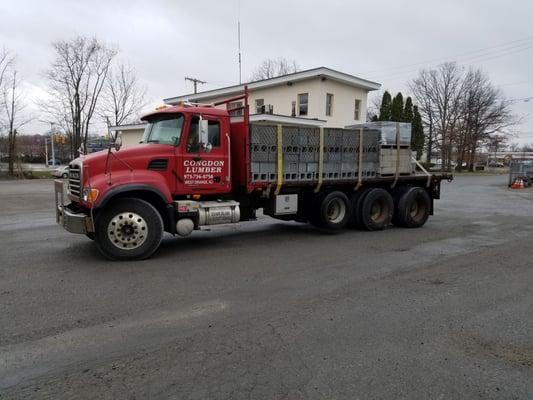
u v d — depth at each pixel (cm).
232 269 641
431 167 5722
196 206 757
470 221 1216
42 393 296
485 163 9369
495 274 627
